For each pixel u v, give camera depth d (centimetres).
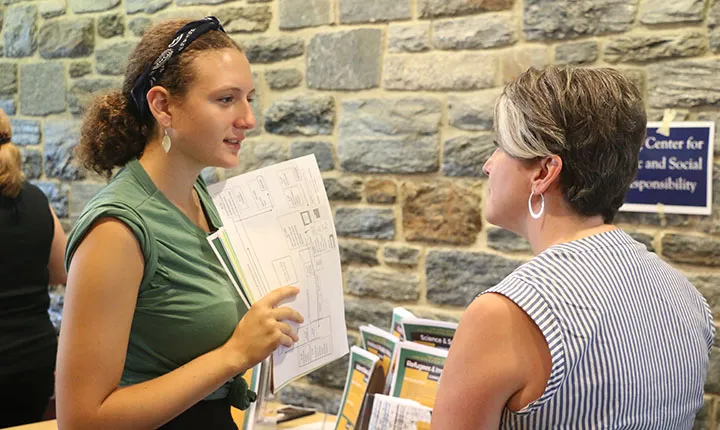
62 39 379
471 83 283
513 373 103
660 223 254
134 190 134
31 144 396
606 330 103
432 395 165
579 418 103
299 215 150
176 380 128
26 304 252
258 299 139
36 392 257
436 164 292
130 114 139
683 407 114
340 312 154
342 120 311
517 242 278
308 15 315
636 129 110
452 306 293
